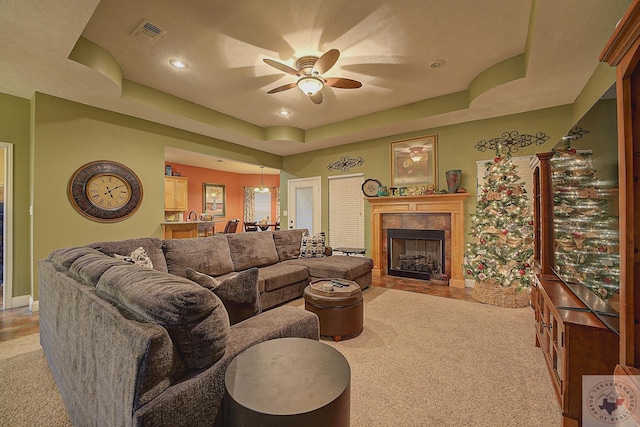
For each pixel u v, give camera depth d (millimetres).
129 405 881
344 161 5793
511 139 4062
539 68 2805
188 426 954
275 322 1504
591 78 2957
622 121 1006
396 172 5098
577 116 3479
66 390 1511
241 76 3416
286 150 6242
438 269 4824
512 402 1695
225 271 3459
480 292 3635
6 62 2631
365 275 4137
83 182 3531
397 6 2291
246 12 2346
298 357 1195
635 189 983
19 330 2768
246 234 3996
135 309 1074
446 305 3473
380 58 3062
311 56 2975
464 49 2902
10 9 1972
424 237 4809
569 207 1938
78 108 3506
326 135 5305
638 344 968
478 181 4305
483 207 3770
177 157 7199
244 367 1115
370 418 1563
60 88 3145
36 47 2410
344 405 987
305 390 979
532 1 2230
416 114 4270
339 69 3295
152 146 4227
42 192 3246
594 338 1410
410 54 2988
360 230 5605
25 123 3494
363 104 4355
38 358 2229
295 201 6574
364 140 5496
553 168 2285
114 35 2639
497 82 3158
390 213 5137
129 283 1189
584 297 1697
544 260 2449
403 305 3475
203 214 8516
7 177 3398
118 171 3830
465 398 1733
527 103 3664
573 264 1879
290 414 865
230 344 1258
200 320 1051
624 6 1984
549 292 1973
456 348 2367
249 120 5051
